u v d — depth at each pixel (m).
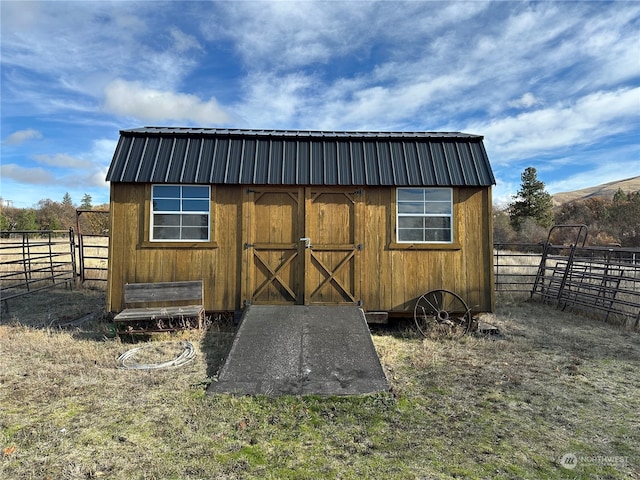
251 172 6.48
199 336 5.85
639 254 11.06
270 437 3.22
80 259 10.80
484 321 7.37
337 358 4.71
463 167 6.66
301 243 6.58
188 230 6.50
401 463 2.88
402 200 6.71
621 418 3.67
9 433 3.21
